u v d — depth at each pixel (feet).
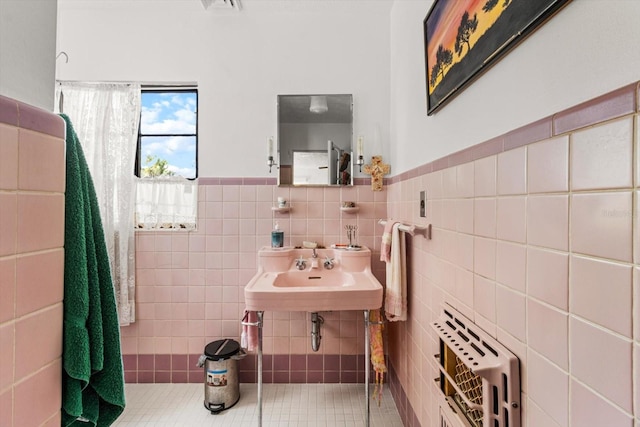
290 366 6.36
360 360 6.38
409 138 4.99
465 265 3.06
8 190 1.57
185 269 6.32
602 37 1.59
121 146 6.23
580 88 1.73
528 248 2.14
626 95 1.46
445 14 3.38
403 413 5.21
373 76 6.39
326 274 5.88
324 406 5.66
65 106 6.21
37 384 1.73
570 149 1.78
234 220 6.36
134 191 6.28
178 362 6.34
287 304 4.58
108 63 6.28
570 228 1.78
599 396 1.59
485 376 2.27
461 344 2.72
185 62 6.33
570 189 1.78
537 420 2.04
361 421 5.29
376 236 6.39
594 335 1.63
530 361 2.11
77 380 1.96
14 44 1.74
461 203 3.15
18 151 1.62
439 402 3.19
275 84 6.38
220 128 6.37
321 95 6.37
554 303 1.90
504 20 2.31
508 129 2.39
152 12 6.33
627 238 1.45
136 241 6.29
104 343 2.21
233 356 5.64
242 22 6.37
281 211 6.36
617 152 1.50
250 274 6.35
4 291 1.55
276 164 6.36
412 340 4.77
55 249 1.87
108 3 6.10
